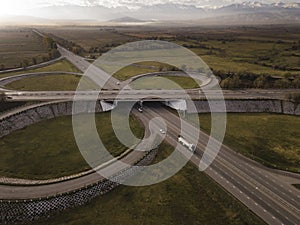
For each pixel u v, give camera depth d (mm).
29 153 99250
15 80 174750
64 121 125188
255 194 80500
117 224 70750
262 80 171375
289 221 70750
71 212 74562
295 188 83500
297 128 125750
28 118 122000
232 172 91062
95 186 79625
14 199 71750
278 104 147500
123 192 82125
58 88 158125
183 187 83812
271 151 105312
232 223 70562
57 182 80250
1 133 110938
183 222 71250
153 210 75250
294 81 172750
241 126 126625
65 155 98188
